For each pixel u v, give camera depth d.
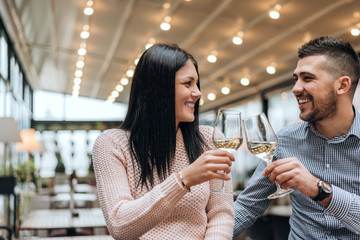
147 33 8.22
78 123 15.67
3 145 6.88
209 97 12.36
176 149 1.41
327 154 1.63
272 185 1.76
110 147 1.34
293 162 1.27
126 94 14.29
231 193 1.36
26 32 9.09
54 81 14.14
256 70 9.83
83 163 15.18
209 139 1.51
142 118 1.35
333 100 1.51
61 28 8.62
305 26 6.89
